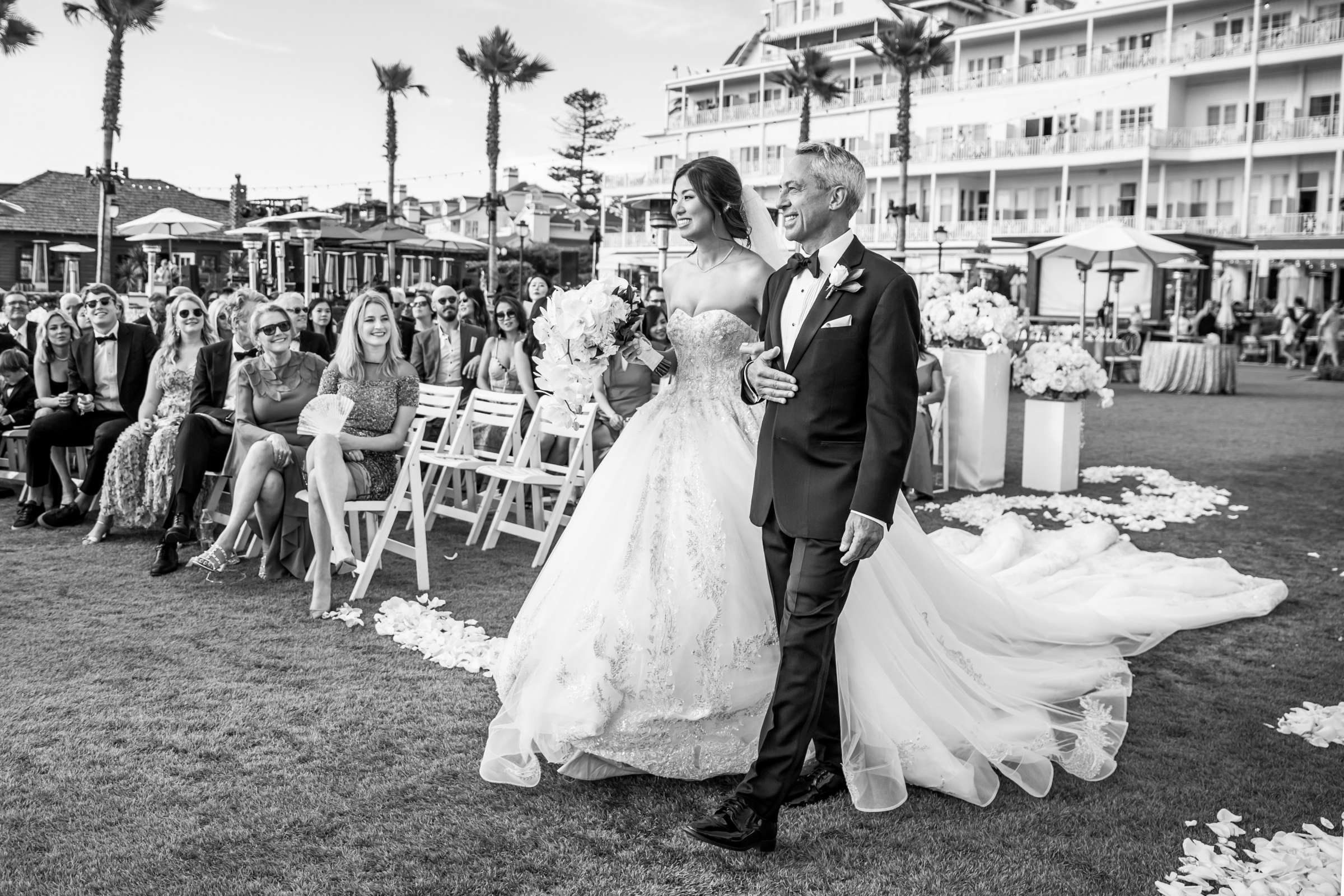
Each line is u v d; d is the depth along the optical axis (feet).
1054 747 11.12
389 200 135.03
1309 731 12.04
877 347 9.27
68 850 9.05
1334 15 122.93
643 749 10.45
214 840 9.27
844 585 9.57
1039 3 168.55
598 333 11.34
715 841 9.20
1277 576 19.44
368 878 8.69
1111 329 87.81
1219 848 9.34
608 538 11.15
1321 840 9.27
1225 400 58.03
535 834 9.50
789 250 12.36
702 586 10.60
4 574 18.39
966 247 139.64
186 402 22.06
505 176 213.87
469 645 14.49
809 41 170.50
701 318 11.58
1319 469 32.68
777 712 9.32
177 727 11.77
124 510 20.81
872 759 10.30
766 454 10.11
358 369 17.87
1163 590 17.03
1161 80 128.47
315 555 16.96
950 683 11.54
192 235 79.92
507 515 23.54
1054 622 14.35
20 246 116.06
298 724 11.91
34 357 25.46
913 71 109.29
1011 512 25.02
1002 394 29.22
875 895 8.57
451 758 11.07
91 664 13.82
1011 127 140.36
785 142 163.53
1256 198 126.21
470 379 27.73
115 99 78.38
